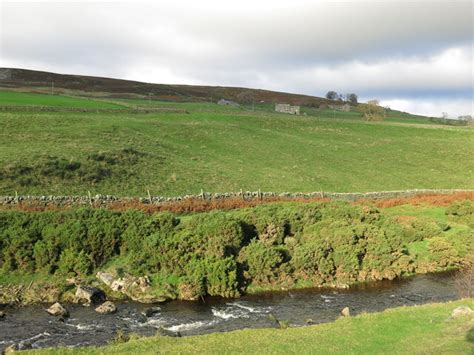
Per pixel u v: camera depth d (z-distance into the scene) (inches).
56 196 1549.0
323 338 769.6
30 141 2176.4
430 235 1595.7
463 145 3745.1
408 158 3245.6
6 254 1164.5
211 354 694.5
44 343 839.1
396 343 730.2
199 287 1128.2
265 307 1077.1
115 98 5290.4
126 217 1309.1
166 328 928.3
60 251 1200.2
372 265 1332.4
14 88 5027.1
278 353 694.5
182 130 3080.7
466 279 1266.0
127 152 2228.1
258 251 1245.7
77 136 2377.0
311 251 1293.1
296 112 6102.4
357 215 1555.1
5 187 1619.1
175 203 1662.2
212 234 1284.4
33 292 1088.2
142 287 1128.2
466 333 748.6
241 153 2842.0
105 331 904.3
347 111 7086.6
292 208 1530.5
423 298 1163.3
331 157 3041.3
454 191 2445.9
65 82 6860.2
